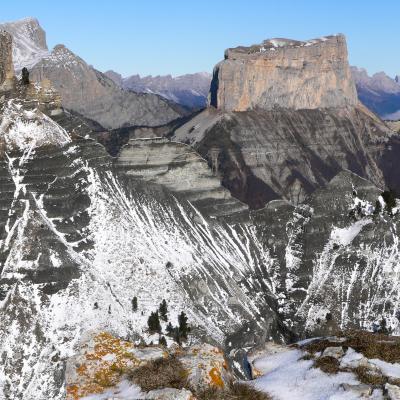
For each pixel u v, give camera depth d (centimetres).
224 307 13788
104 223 14438
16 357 10162
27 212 13600
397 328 12888
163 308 12250
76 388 2891
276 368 3322
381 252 14912
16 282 11856
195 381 2788
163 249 14725
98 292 12188
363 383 2831
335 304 14025
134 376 2880
